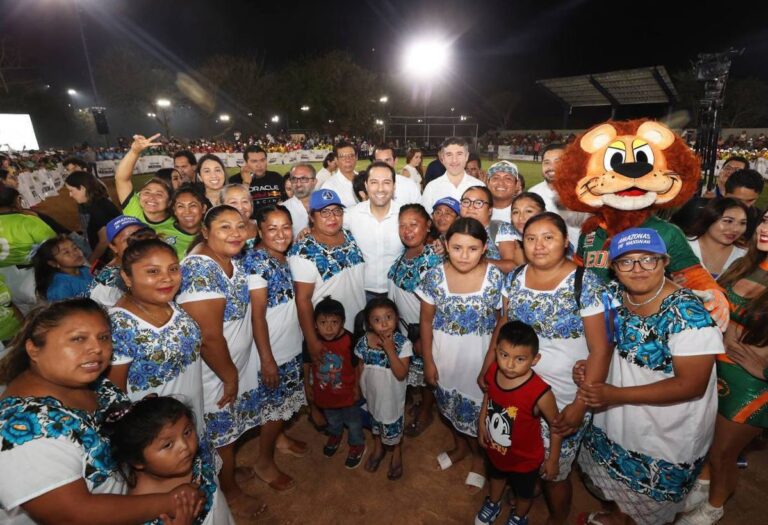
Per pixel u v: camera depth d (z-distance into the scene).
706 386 2.08
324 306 3.18
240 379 2.91
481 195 3.55
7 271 4.02
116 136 40.97
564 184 2.97
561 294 2.45
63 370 1.54
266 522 2.97
